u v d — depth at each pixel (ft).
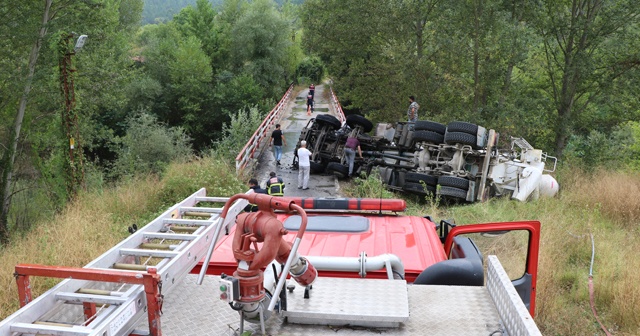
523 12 92.63
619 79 90.38
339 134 63.21
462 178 50.55
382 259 12.90
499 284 10.22
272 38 190.70
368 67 125.70
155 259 21.67
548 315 23.79
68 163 56.49
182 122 166.20
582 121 108.58
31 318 8.43
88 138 96.27
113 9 121.70
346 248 15.24
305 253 14.82
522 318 8.29
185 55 161.17
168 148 97.96
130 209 44.29
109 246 32.07
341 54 134.00
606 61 92.02
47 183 62.54
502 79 92.27
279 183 37.01
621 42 84.58
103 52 87.15
